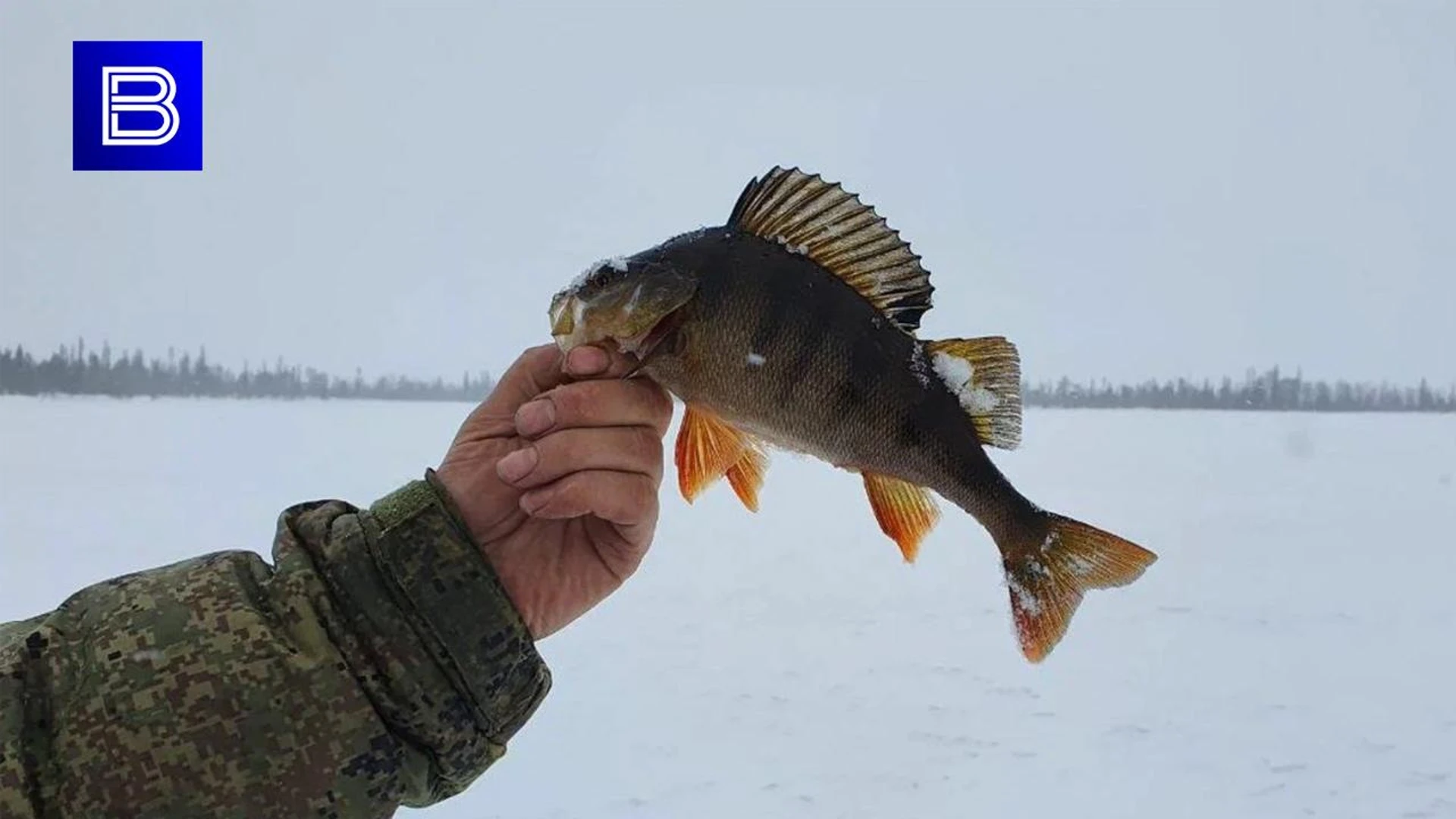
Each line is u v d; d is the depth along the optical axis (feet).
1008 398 1.63
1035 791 3.78
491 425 1.40
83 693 1.08
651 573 7.44
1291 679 5.01
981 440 1.62
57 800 1.04
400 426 24.44
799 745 4.20
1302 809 3.65
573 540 1.37
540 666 1.25
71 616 1.15
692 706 4.63
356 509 1.30
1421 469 15.53
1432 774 3.92
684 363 1.50
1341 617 6.15
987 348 1.62
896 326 1.59
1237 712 4.55
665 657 5.36
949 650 5.49
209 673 1.10
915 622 6.05
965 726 4.38
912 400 1.58
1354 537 8.91
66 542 8.11
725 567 7.66
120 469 13.48
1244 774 3.92
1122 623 6.03
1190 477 13.99
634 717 4.50
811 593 6.79
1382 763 4.02
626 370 1.43
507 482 1.28
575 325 1.47
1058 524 1.65
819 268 1.56
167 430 22.18
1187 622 6.06
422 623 1.17
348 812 1.11
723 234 1.55
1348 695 4.76
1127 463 16.22
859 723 4.42
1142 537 8.89
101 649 1.10
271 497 10.67
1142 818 3.57
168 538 8.29
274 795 1.09
